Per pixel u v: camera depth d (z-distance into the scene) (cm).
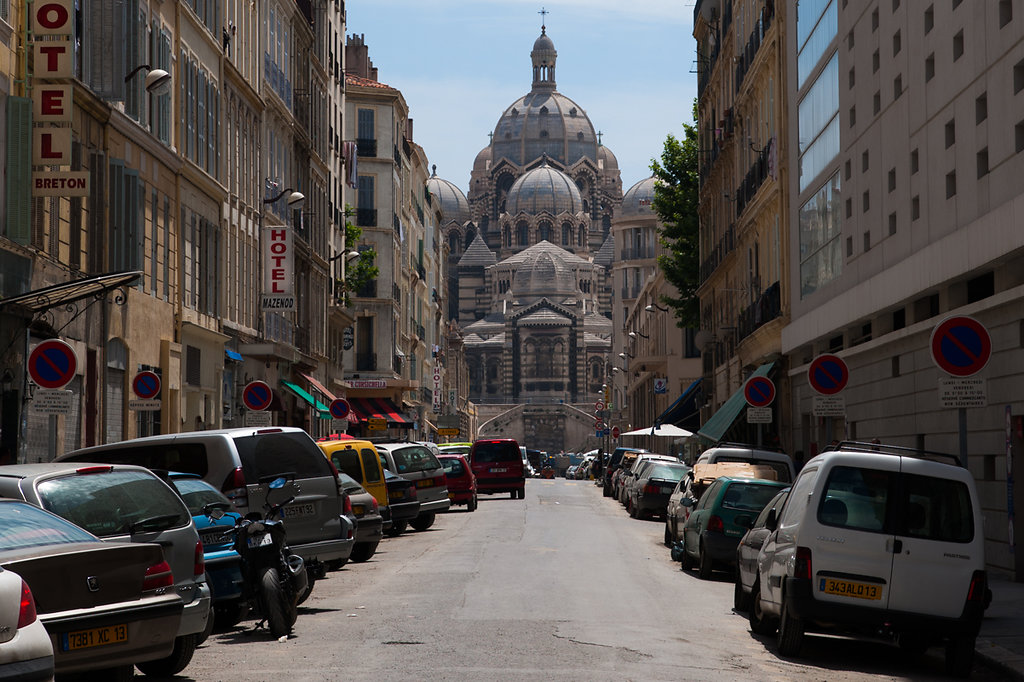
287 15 6141
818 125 4369
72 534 1266
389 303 9719
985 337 1986
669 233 8525
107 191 3506
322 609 1983
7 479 1375
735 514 2550
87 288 2955
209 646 1661
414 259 12056
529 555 3014
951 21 2930
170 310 4128
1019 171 2500
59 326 3153
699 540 2595
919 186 3198
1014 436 2595
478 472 6662
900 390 3416
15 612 1023
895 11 3412
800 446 4791
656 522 4862
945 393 1995
